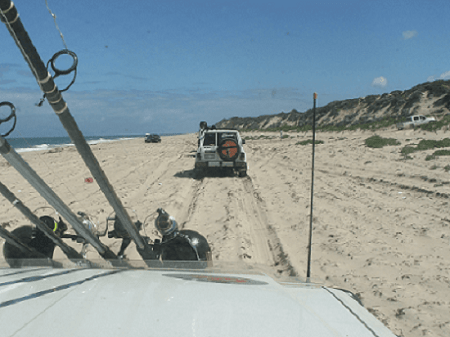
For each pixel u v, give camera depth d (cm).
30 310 128
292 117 7119
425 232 588
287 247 547
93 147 3388
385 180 1055
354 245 541
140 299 142
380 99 4972
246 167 1328
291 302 154
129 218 215
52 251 326
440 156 1364
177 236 307
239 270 214
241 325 126
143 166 1723
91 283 161
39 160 1948
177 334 116
